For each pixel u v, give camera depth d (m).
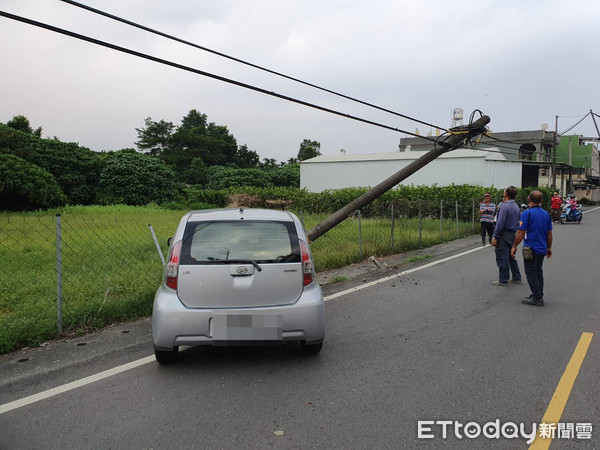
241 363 4.16
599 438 2.90
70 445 2.82
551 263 9.90
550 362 4.15
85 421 3.12
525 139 46.94
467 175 33.44
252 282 3.82
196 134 69.56
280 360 4.23
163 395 3.51
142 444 2.83
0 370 4.04
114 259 8.95
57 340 4.86
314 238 9.31
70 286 6.80
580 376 3.83
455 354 4.37
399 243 12.23
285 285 3.90
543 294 6.84
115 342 4.77
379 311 5.97
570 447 2.80
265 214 4.29
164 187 36.31
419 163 10.22
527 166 40.66
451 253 11.73
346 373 3.92
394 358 4.27
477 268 9.36
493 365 4.09
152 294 6.08
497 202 20.89
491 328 5.21
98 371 3.99
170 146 67.19
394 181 10.03
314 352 4.29
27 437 2.91
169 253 3.96
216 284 3.79
